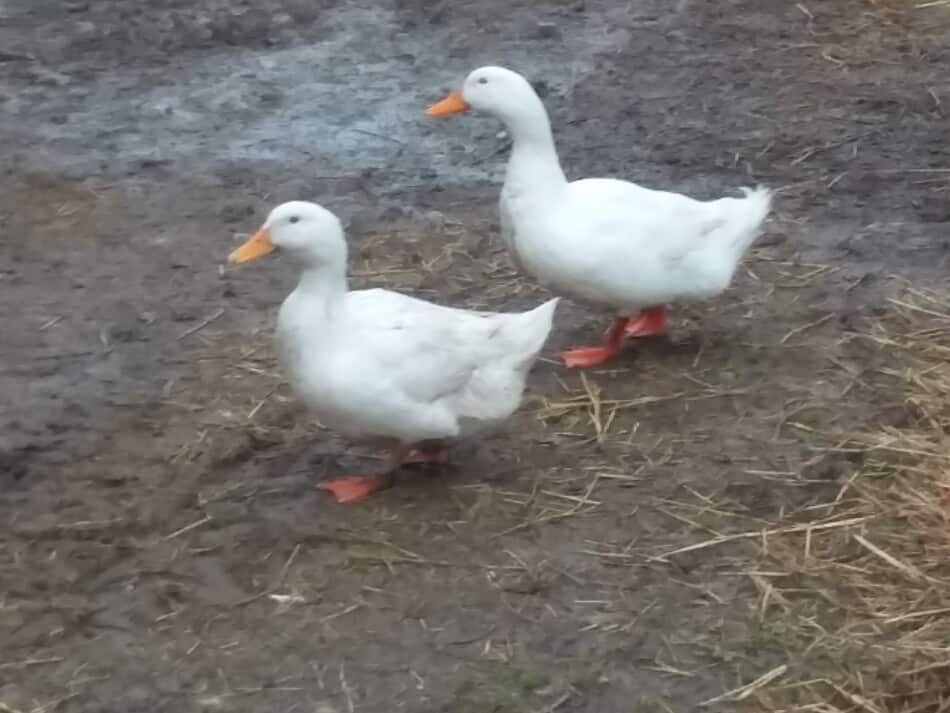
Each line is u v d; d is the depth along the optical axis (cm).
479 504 271
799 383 299
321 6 477
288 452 283
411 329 262
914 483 275
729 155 385
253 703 237
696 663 243
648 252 290
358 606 252
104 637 247
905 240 346
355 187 373
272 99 415
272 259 344
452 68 432
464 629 248
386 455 282
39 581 256
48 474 279
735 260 299
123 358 310
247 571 258
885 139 392
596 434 286
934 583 255
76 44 448
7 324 320
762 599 253
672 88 420
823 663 243
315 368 260
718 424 289
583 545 263
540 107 290
